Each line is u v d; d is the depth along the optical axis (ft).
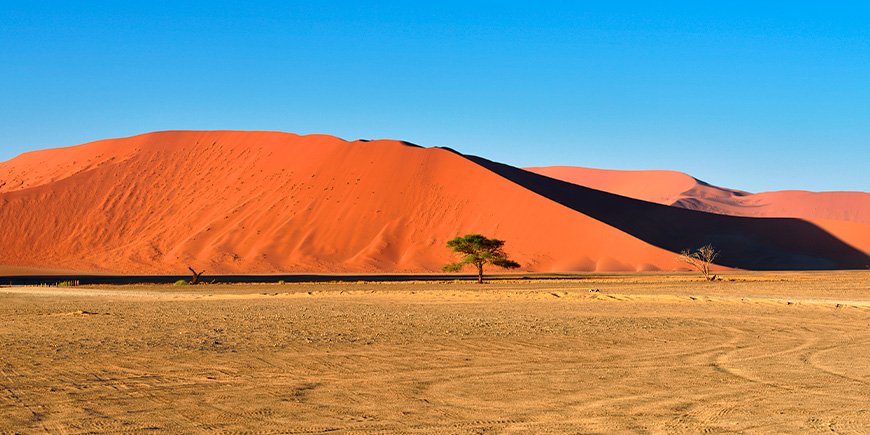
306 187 410.52
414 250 359.66
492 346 57.36
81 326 75.00
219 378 42.65
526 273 319.88
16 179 508.94
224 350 54.90
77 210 434.30
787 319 81.46
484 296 134.10
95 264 372.99
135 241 406.00
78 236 416.87
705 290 151.74
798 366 47.55
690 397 37.32
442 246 361.71
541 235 354.74
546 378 42.83
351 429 30.40
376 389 39.32
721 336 64.49
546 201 375.04
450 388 39.73
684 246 386.93
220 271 340.80
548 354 52.90
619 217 407.44
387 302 118.83
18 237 413.39
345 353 53.26
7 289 181.78
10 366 47.09
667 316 86.07
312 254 358.43
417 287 180.04
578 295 132.57
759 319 81.51
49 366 47.09
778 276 246.27
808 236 410.52
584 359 50.52
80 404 35.22
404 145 435.53
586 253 340.80
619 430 30.17
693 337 63.67
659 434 29.48
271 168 443.73
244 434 29.55
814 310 95.20
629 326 73.26
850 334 66.18
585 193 436.35
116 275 314.14
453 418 32.48
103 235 418.31
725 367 47.14
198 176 460.14
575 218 360.69
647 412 33.73
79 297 142.92
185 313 94.27
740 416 32.83
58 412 33.42
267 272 336.08
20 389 39.09
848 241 407.23
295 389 39.29
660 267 328.49
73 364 47.91
